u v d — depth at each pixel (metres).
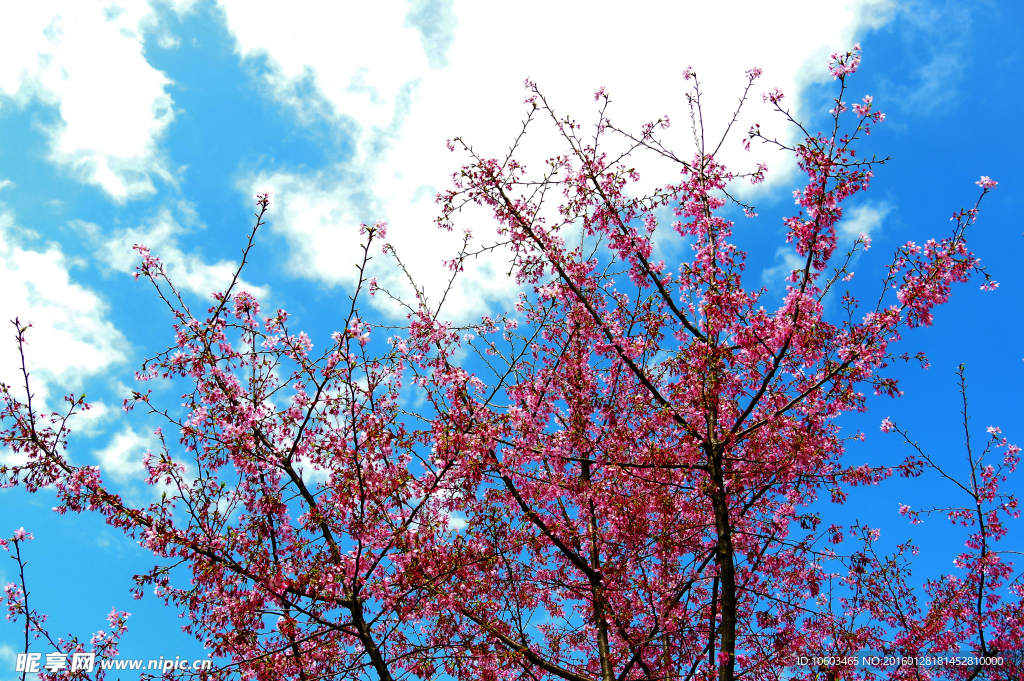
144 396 6.57
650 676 7.50
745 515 8.23
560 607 8.83
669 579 8.15
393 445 6.44
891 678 7.44
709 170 7.88
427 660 6.60
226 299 6.72
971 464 7.64
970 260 6.50
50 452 5.95
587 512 8.04
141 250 6.70
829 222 6.59
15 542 6.84
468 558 7.04
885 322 6.78
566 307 8.26
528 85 7.80
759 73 7.86
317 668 6.74
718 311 7.29
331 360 6.59
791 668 7.43
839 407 7.43
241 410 6.51
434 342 7.29
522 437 7.18
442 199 7.63
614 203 7.75
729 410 7.88
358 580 6.34
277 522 6.87
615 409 8.16
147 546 6.11
